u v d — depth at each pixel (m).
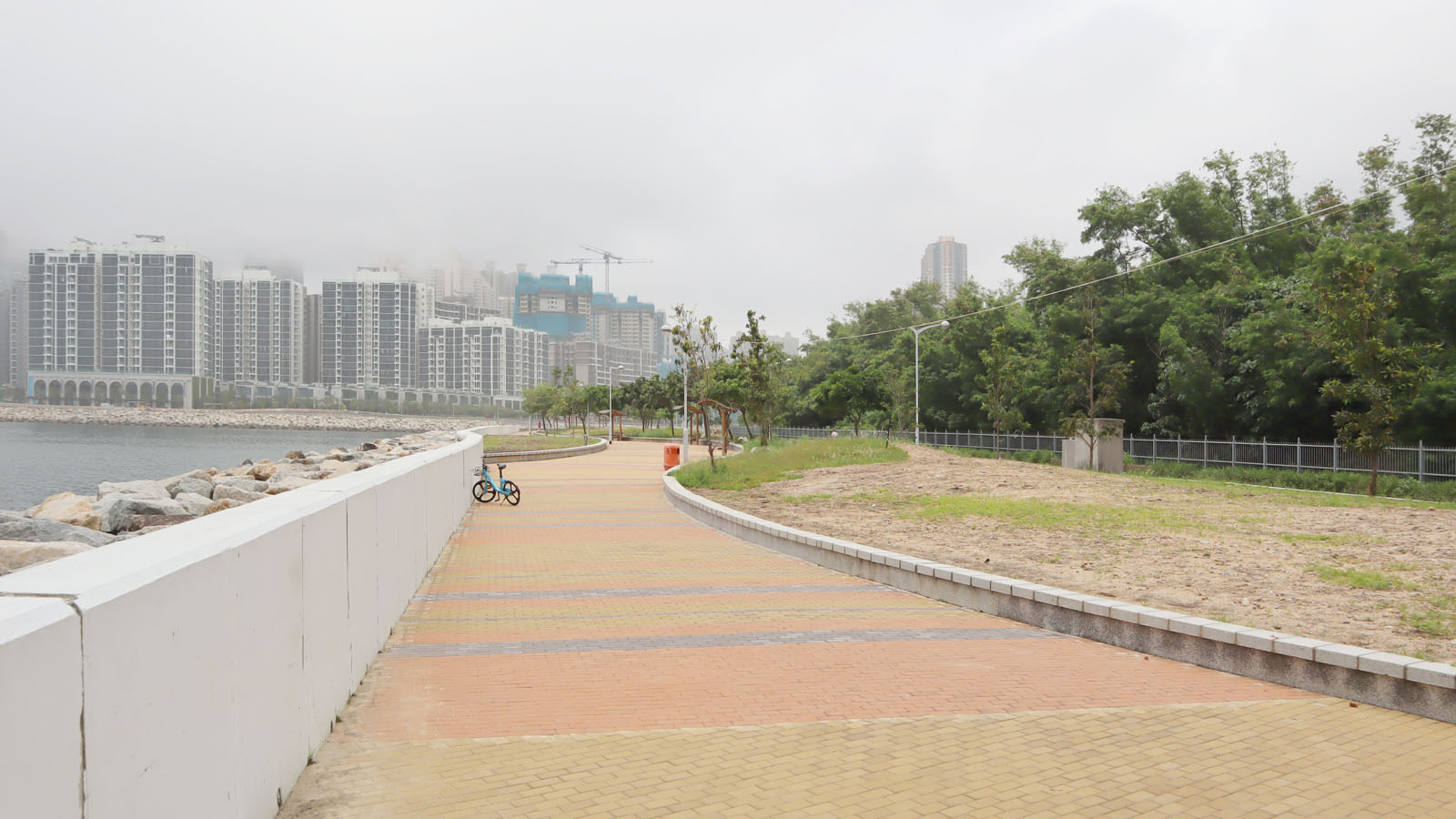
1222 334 37.53
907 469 23.56
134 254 146.12
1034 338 52.94
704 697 6.20
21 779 2.15
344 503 5.77
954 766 4.93
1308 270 34.31
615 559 12.49
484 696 6.14
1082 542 11.82
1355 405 31.75
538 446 50.12
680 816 4.20
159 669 2.90
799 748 5.19
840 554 11.42
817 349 80.25
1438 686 5.75
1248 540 11.58
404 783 4.55
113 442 80.44
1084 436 33.69
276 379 173.25
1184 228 42.72
